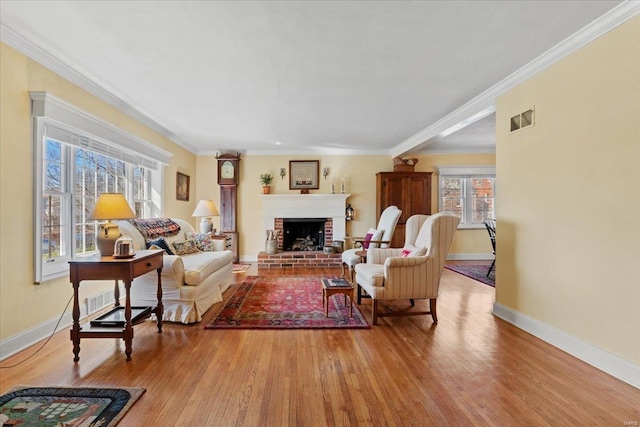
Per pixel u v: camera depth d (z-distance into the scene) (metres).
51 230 2.91
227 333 2.84
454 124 4.28
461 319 3.26
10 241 2.41
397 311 3.47
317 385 2.00
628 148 2.08
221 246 4.87
